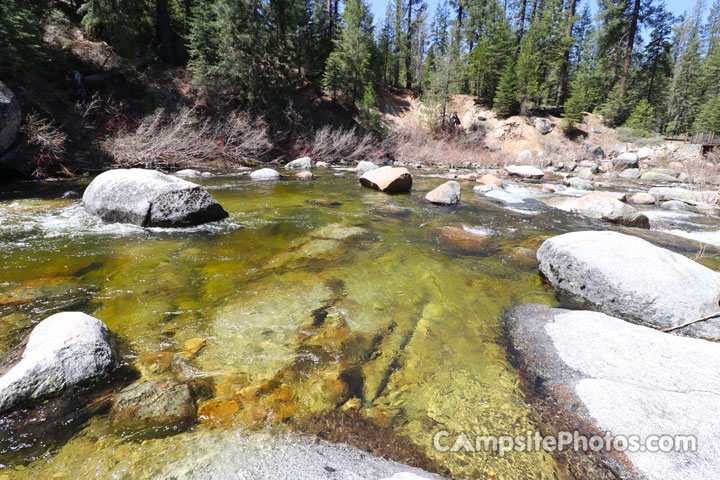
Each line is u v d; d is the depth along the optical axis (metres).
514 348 2.72
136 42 16.81
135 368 2.27
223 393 2.08
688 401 1.99
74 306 3.13
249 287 3.66
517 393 2.19
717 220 8.18
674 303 3.06
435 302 3.52
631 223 7.32
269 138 18.75
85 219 5.91
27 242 4.79
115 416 1.87
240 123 17.20
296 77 21.36
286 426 1.86
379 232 6.03
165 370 2.27
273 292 3.56
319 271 4.19
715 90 38.62
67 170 10.50
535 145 27.55
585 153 25.88
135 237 5.19
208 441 1.74
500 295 3.75
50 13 14.86
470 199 9.75
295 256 4.68
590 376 2.32
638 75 40.00
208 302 3.29
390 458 1.69
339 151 21.28
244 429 1.83
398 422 1.92
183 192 5.79
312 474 1.56
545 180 16.06
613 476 1.60
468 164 22.91
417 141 26.08
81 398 1.98
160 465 1.59
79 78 13.24
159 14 18.98
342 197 9.27
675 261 3.45
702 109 35.88
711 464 1.59
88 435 1.75
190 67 18.44
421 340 2.79
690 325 2.95
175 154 13.95
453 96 32.94
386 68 35.28
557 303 3.57
